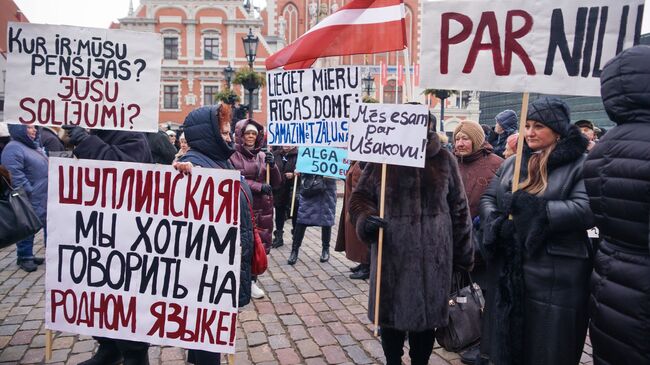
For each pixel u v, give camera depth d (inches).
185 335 100.3
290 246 282.7
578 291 91.6
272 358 134.5
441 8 102.7
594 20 94.5
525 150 105.5
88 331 102.5
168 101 1456.7
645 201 72.2
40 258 238.5
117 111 103.7
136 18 1440.7
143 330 101.3
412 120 107.0
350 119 114.0
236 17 1457.9
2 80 1018.7
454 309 116.7
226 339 99.3
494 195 111.7
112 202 101.0
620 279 76.6
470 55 102.3
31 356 133.8
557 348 90.8
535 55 98.2
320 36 159.5
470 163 146.6
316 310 172.4
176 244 99.9
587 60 95.4
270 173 231.0
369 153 111.5
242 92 1448.1
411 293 106.4
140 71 103.3
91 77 103.2
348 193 201.3
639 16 92.5
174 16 1445.6
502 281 94.4
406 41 145.6
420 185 109.0
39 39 102.4
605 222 79.1
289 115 169.8
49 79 103.3
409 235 107.4
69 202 101.9
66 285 102.7
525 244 91.3
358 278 211.9
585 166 83.8
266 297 186.5
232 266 98.7
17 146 212.1
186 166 98.0
